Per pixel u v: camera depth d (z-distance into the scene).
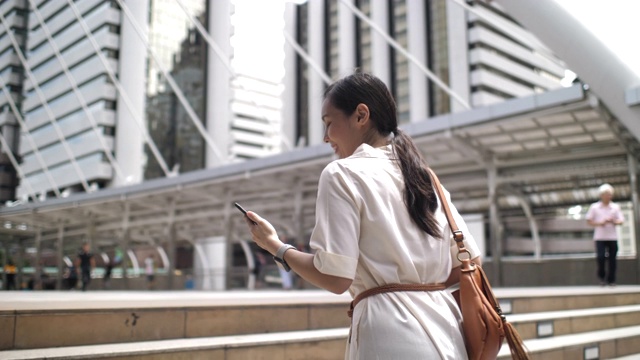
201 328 4.02
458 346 1.34
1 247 42.62
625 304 7.85
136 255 57.72
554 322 5.47
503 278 14.88
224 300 5.49
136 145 61.28
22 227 37.84
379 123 1.56
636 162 13.49
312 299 5.76
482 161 15.24
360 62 58.31
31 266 54.81
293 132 60.84
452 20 54.09
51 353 2.95
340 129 1.58
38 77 73.00
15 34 75.88
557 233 59.78
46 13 72.94
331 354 3.99
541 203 18.59
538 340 5.10
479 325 1.36
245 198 22.67
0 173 72.88
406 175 1.45
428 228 1.41
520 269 14.62
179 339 3.84
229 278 22.41
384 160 1.47
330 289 1.31
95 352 2.99
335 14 60.91
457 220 1.52
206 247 56.59
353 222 1.34
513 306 5.89
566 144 14.18
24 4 77.06
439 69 54.19
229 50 63.88
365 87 1.56
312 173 18.98
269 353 3.64
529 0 11.23
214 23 64.62
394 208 1.41
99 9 64.31
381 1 57.50
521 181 16.14
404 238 1.39
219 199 22.88
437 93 53.81
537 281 14.27
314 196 20.55
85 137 63.50
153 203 26.50
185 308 3.95
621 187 16.84
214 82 63.03
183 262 58.34
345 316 4.97
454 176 16.80
